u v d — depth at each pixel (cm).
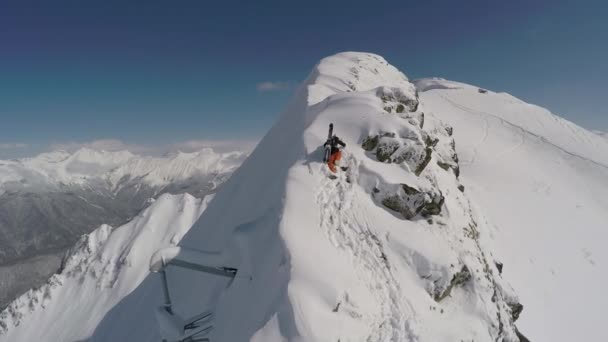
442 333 1145
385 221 1393
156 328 2056
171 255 1256
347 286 1103
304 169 1525
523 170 4675
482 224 2872
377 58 3797
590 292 2967
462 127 5653
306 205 1347
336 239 1272
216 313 1282
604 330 2609
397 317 1120
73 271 8356
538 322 2328
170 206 8675
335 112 1883
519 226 3425
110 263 7931
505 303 1492
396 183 1469
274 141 2520
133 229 8462
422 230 1430
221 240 2016
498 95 7619
